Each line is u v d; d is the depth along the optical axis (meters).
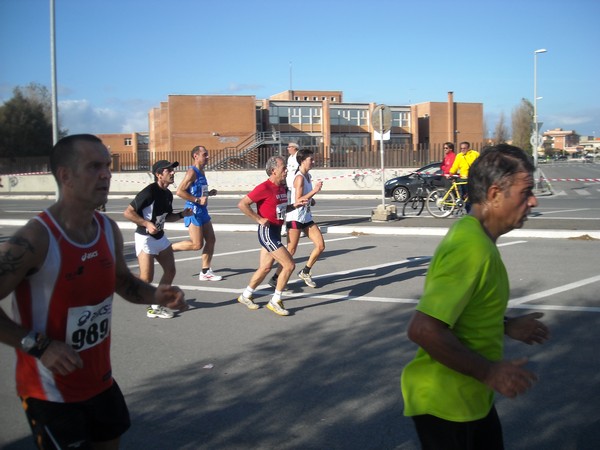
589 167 70.38
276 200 6.81
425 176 22.81
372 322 6.52
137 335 6.26
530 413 4.20
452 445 2.30
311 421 4.15
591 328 6.03
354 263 9.96
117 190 37.91
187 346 5.86
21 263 2.37
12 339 2.37
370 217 16.03
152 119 69.62
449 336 2.15
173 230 14.81
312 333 6.18
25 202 30.97
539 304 6.98
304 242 12.54
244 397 4.59
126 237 13.84
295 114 61.06
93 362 2.64
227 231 14.61
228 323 6.64
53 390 2.53
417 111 68.06
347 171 34.66
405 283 8.41
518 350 5.45
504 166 2.32
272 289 8.29
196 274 9.41
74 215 2.56
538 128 30.28
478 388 2.32
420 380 2.37
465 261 2.20
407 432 3.96
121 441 3.92
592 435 3.86
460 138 67.94
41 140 55.56
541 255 10.14
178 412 4.35
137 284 2.97
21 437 4.02
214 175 36.81
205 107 57.03
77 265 2.51
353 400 4.48
